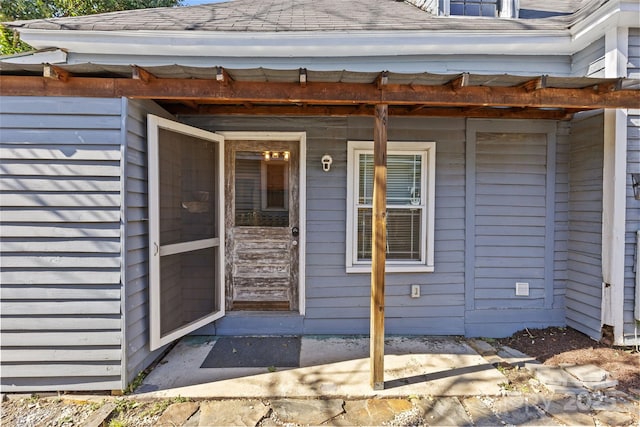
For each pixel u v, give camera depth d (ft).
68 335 7.75
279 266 11.82
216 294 11.21
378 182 8.00
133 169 8.11
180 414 7.16
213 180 11.05
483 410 7.32
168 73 7.48
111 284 7.79
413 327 11.64
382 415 7.15
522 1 15.74
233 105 10.93
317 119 11.37
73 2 29.45
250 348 10.34
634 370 8.78
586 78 7.45
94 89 7.72
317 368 9.07
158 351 9.53
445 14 13.17
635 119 9.86
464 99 8.07
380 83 7.64
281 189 11.78
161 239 8.95
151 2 31.99
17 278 7.64
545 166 11.75
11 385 7.72
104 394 7.80
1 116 7.61
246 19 12.17
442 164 11.64
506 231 11.79
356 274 11.57
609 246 10.07
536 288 11.80
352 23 11.75
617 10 9.37
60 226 7.72
